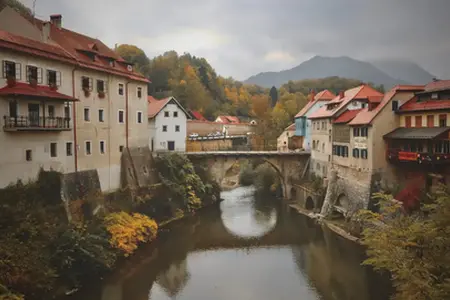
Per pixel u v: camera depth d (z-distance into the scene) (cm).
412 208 3194
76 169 3194
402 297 1872
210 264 3123
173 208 4306
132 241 3159
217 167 5247
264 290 2658
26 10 4044
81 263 2497
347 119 4169
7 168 2534
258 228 4134
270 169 6981
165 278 2788
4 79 2534
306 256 3300
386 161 3622
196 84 10119
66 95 3058
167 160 4462
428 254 1947
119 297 2452
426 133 3170
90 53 3484
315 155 5228
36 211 2553
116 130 3762
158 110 5244
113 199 3578
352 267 3016
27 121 2670
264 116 9669
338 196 4316
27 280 2028
